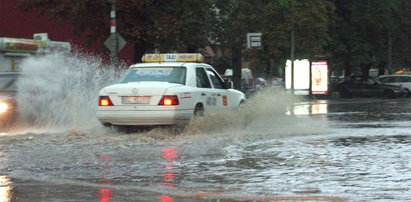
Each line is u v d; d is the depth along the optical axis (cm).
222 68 8694
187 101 2420
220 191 1373
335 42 7631
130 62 6031
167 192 1370
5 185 1454
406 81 8144
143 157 1870
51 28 6581
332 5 6450
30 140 2256
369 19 7631
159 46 4969
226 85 2828
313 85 7088
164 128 2453
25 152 1961
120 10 4553
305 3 6056
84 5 4512
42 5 4947
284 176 1548
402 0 8431
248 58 6306
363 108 5150
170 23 4600
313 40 6303
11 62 2953
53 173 1614
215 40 5353
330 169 1644
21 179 1532
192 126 2462
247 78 7988
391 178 1506
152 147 2086
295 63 6844
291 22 5994
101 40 4850
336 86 8031
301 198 1288
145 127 2506
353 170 1625
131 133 2483
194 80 2536
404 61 9388
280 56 6278
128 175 1583
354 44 7806
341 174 1566
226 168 1675
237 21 5325
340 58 8144
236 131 2648
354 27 7850
